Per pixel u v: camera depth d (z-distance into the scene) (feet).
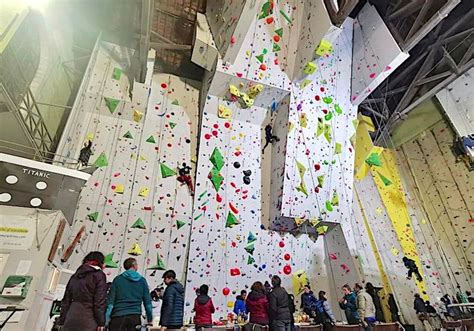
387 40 24.61
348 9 20.24
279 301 13.44
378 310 19.15
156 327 15.99
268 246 22.97
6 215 12.75
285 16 25.62
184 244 21.83
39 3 17.37
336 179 24.09
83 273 8.96
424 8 22.26
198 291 14.24
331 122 25.31
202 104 26.22
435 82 30.25
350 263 22.45
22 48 17.25
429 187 29.66
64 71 25.11
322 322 17.56
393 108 33.96
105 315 8.77
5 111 15.03
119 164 22.91
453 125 27.27
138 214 21.77
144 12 19.15
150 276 20.29
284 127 24.41
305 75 24.57
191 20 27.25
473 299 23.79
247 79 23.88
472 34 27.78
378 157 29.27
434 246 26.86
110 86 25.04
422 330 21.39
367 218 26.89
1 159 15.40
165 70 28.99
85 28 27.07
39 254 12.54
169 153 24.63
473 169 27.17
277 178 23.53
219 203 22.93
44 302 12.98
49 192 15.94
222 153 24.41
